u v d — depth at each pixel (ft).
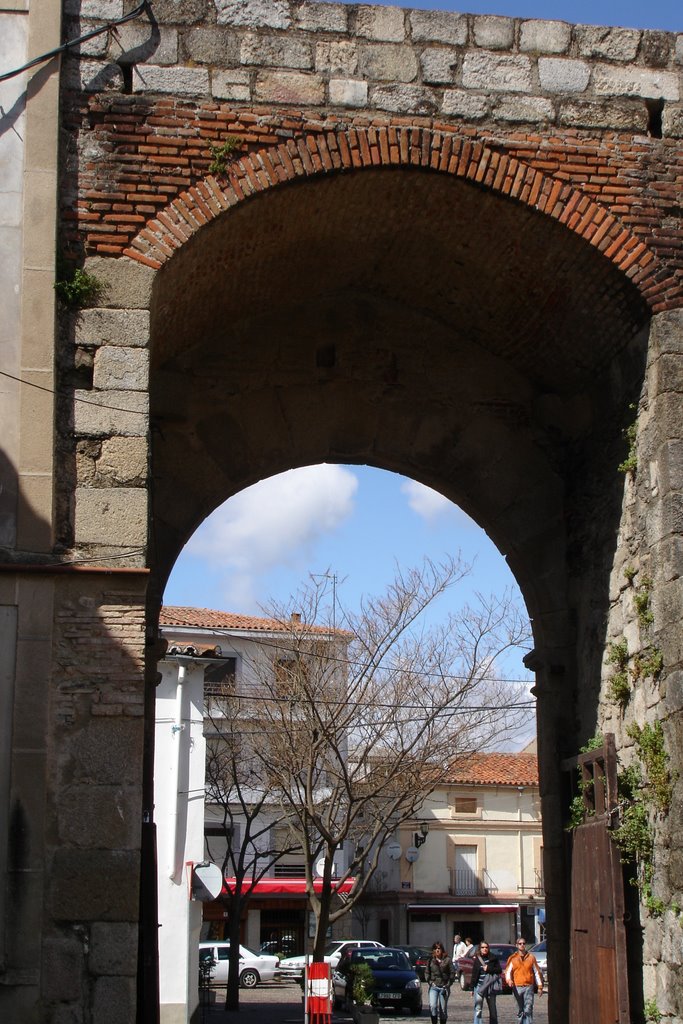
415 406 41.27
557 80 34.91
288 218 34.68
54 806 27.35
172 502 39.24
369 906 149.89
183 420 39.81
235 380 40.45
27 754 27.50
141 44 32.94
